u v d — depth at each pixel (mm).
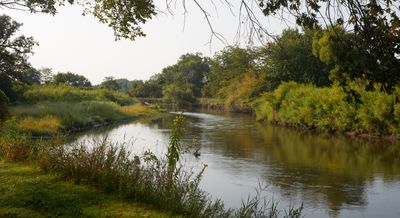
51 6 9914
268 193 12031
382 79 5320
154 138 25547
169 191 7203
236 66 61188
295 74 47031
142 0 7996
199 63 125750
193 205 6742
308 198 11562
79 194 7109
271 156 18719
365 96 26984
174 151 8117
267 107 41562
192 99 94562
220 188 12469
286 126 36812
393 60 5250
